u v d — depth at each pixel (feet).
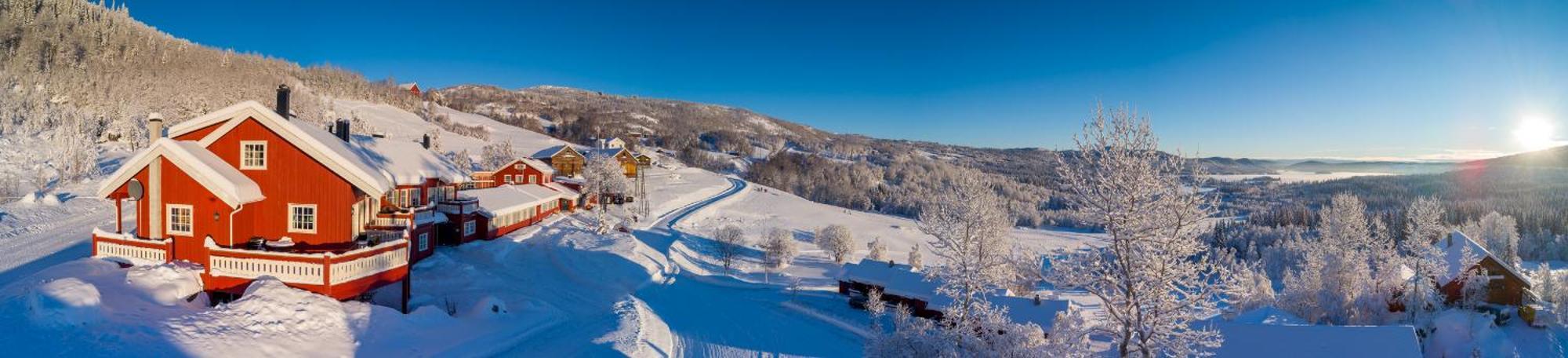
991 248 97.71
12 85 293.64
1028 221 390.01
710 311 105.09
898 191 522.88
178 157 74.95
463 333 68.08
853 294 128.77
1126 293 52.95
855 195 469.98
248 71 486.38
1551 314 133.80
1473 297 140.67
